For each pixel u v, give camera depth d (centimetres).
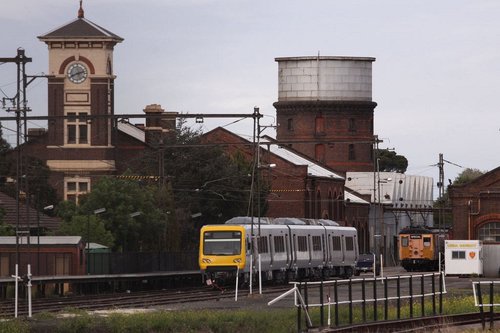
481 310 7600
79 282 11938
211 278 13250
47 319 7775
